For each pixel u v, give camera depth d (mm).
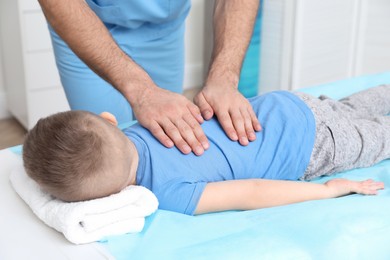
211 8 3277
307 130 1463
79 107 1848
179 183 1264
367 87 1982
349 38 3113
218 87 1459
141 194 1174
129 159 1196
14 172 1307
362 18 3086
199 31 3543
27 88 2793
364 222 1217
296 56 2908
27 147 1151
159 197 1255
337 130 1496
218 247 1117
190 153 1313
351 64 3182
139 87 1408
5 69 3064
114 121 1287
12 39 2832
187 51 3545
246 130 1391
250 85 3121
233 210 1320
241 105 1422
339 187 1376
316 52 2990
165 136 1304
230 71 1519
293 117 1465
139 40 1817
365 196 1351
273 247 1127
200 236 1156
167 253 1094
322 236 1165
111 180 1150
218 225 1203
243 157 1368
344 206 1275
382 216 1243
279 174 1423
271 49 3020
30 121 2865
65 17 1415
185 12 1882
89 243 1120
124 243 1123
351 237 1174
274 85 3068
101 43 1445
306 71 2994
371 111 1742
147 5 1724
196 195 1250
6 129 3016
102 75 1469
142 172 1271
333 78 3148
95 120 1172
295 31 2857
